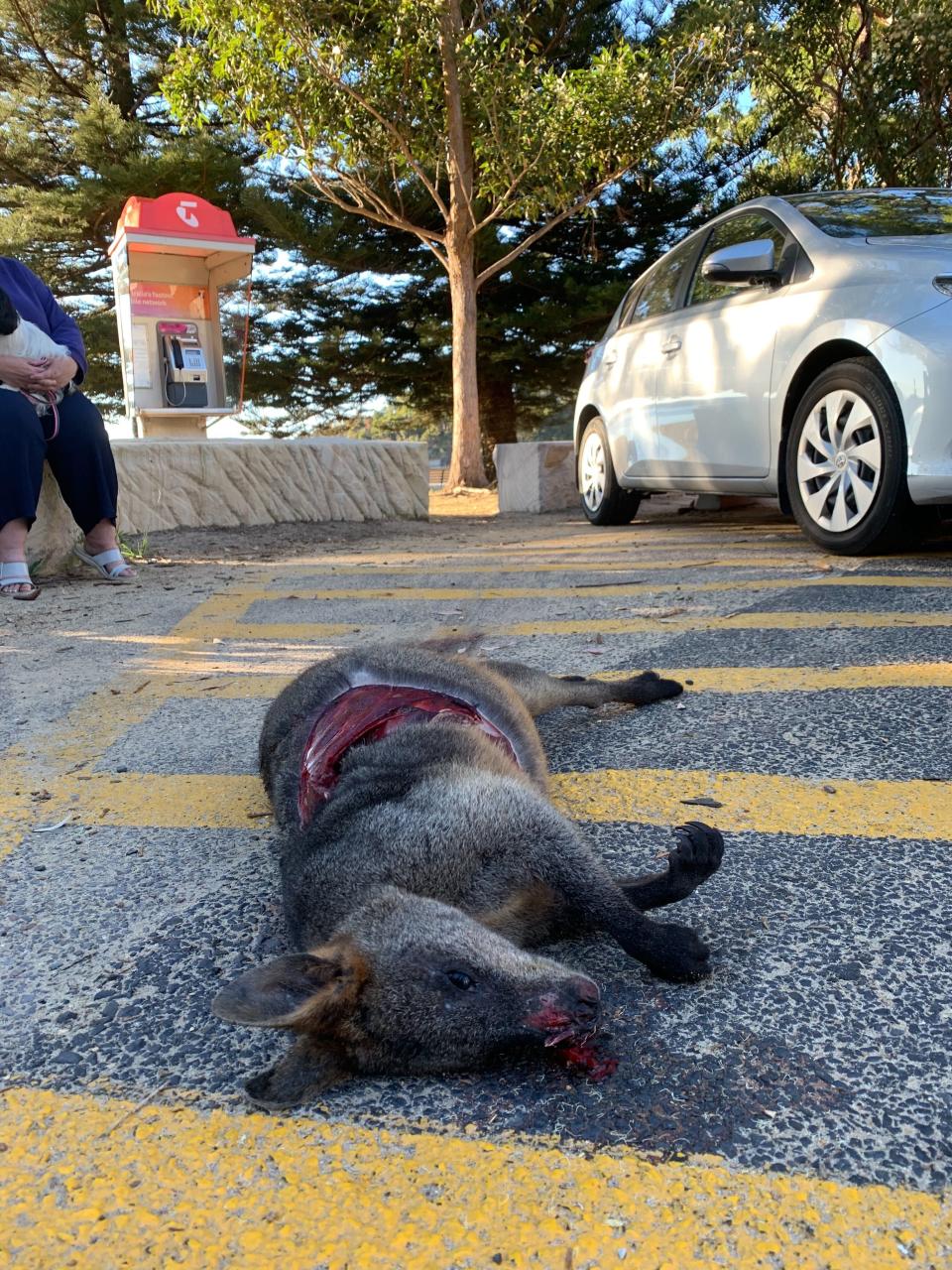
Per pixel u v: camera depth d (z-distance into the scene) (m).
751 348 7.03
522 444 13.07
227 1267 1.67
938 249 6.09
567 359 23.91
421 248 22.67
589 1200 1.75
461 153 14.68
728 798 3.25
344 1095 2.08
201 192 21.34
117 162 21.59
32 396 6.84
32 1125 2.03
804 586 5.82
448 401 26.66
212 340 12.48
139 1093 2.11
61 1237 1.76
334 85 13.38
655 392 8.30
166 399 12.32
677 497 11.39
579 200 15.67
